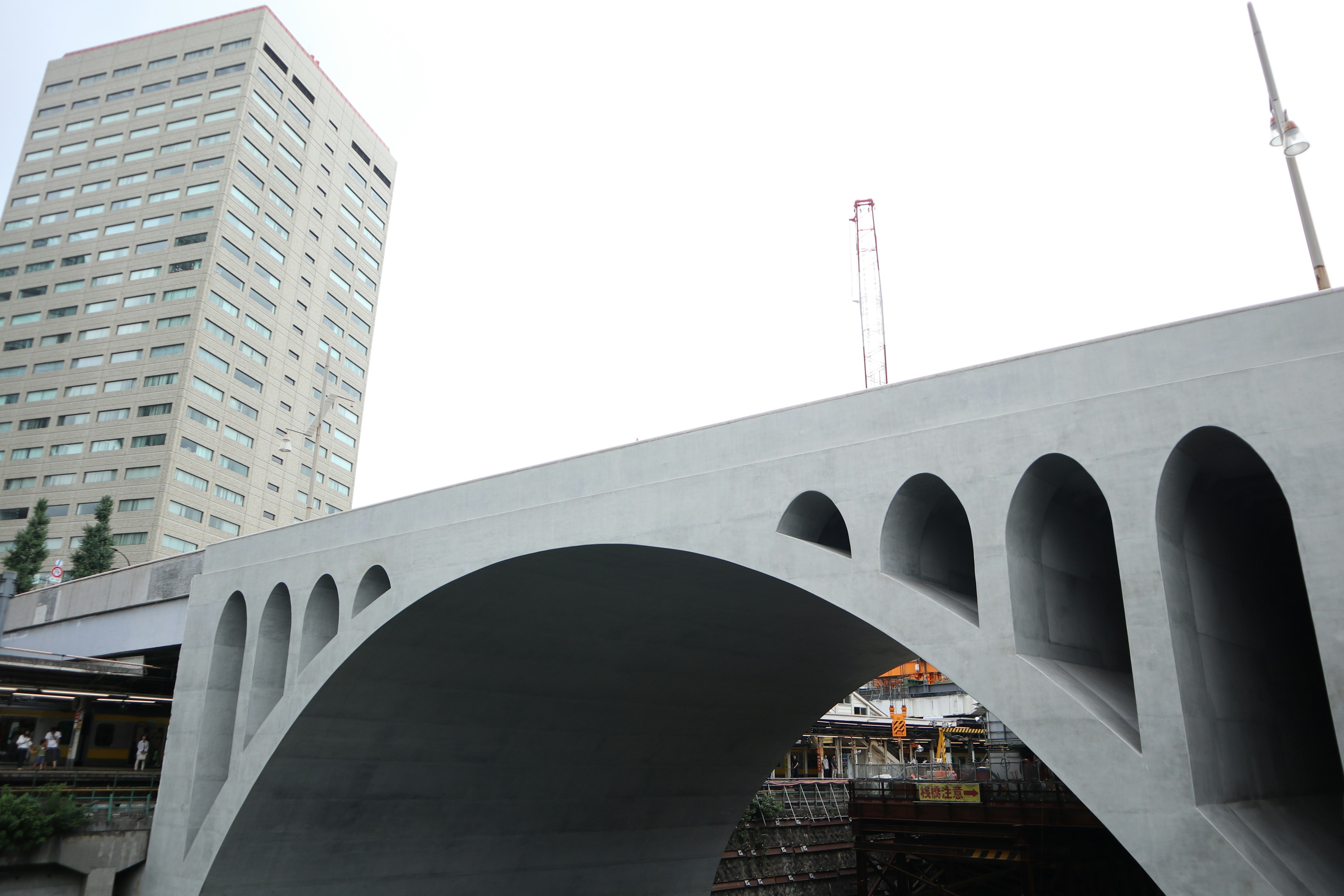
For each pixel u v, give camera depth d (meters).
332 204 101.25
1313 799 14.84
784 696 32.84
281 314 91.62
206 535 80.50
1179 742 11.89
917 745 73.75
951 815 33.44
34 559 59.50
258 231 89.69
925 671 85.19
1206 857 11.44
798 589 22.09
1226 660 13.78
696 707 31.34
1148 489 12.91
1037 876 31.55
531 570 21.28
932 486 15.49
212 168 87.62
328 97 102.06
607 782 31.78
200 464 80.56
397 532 23.03
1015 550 14.03
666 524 18.12
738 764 35.84
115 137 92.50
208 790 25.97
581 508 19.55
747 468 17.27
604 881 33.38
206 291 83.00
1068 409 13.84
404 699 24.61
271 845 24.61
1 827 23.61
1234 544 15.32
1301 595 16.81
